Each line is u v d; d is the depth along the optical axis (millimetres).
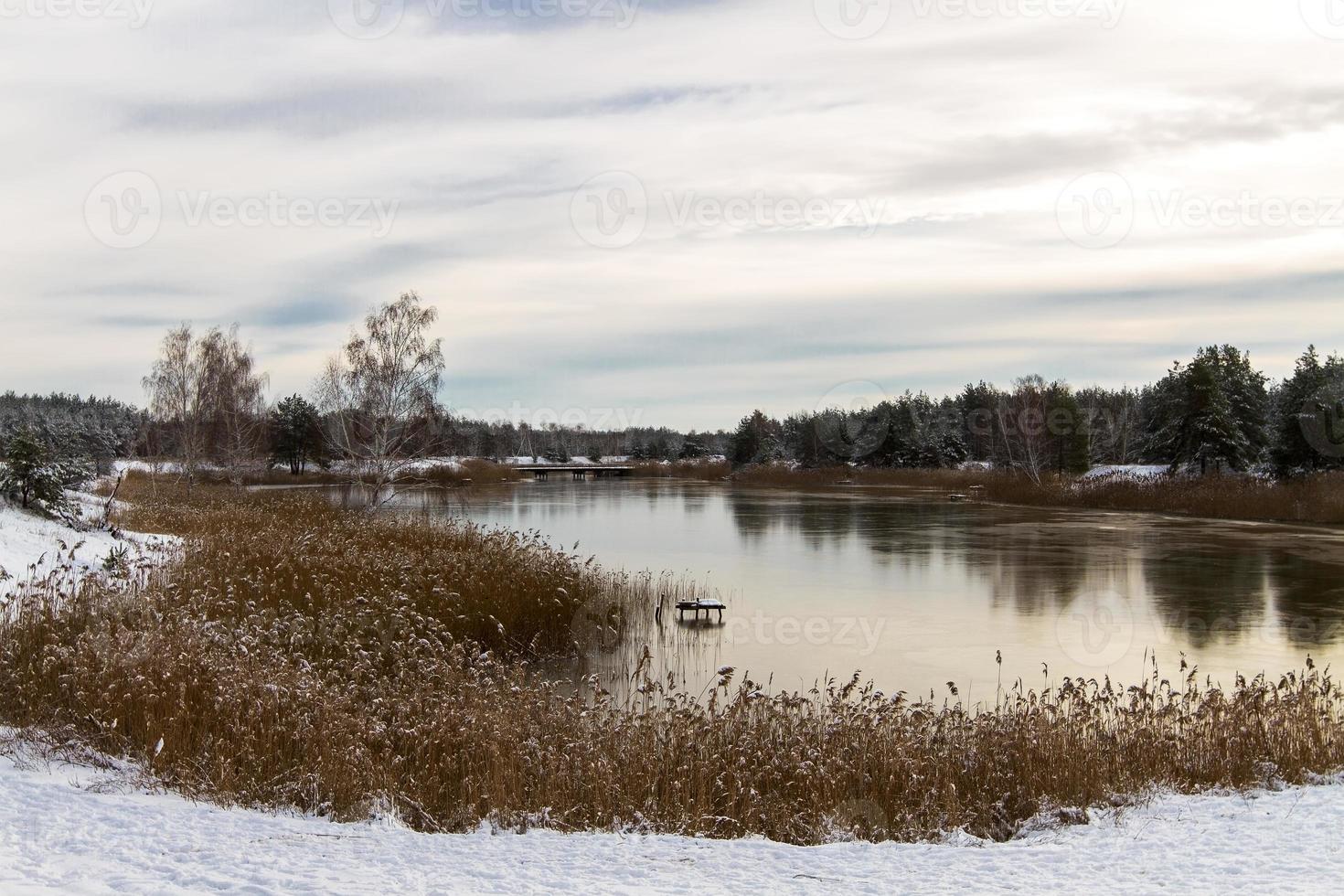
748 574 29938
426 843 6969
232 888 5555
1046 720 10617
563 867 6391
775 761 9562
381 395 43625
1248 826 7203
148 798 7602
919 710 11227
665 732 10445
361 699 11656
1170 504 53156
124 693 9547
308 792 8172
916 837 8180
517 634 19297
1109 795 8859
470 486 79438
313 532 23734
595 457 145625
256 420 63719
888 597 25734
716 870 6363
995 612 23547
